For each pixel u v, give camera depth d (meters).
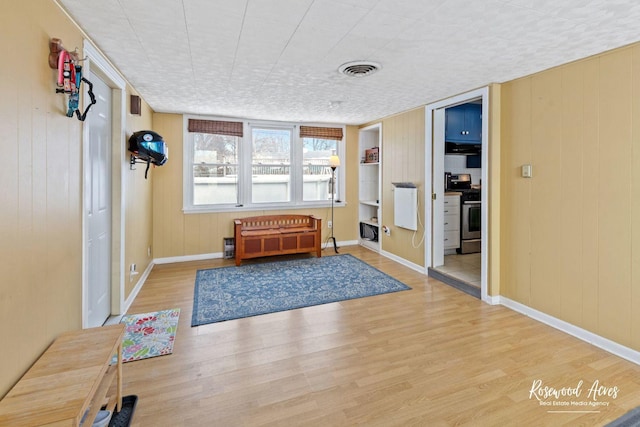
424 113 4.23
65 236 1.86
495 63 2.67
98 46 2.36
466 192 5.22
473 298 3.50
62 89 1.72
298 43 2.29
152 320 2.92
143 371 2.17
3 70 1.29
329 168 5.90
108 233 2.88
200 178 5.06
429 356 2.37
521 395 1.95
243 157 5.23
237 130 5.12
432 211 4.25
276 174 5.51
